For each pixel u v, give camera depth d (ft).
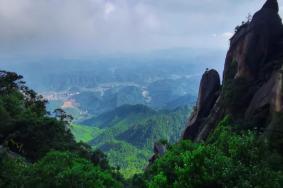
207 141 186.19
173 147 115.85
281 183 72.13
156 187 88.28
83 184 94.48
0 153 105.09
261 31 214.28
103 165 197.47
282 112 140.15
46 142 207.62
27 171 96.07
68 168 99.55
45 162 112.06
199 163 80.12
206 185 76.54
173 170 92.94
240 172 73.67
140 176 116.57
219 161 77.61
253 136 83.71
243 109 199.00
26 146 206.28
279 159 91.86
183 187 78.59
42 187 90.58
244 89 203.62
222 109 212.64
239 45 221.25
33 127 209.97
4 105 246.88
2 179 93.91
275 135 126.93
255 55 212.02
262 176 71.67
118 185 118.32
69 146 206.39
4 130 209.36
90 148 216.33
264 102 175.11
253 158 77.66
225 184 73.15
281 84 154.20
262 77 204.85
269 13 220.64
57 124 225.56
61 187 91.61
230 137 90.74
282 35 216.95
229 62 236.43
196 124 243.19
